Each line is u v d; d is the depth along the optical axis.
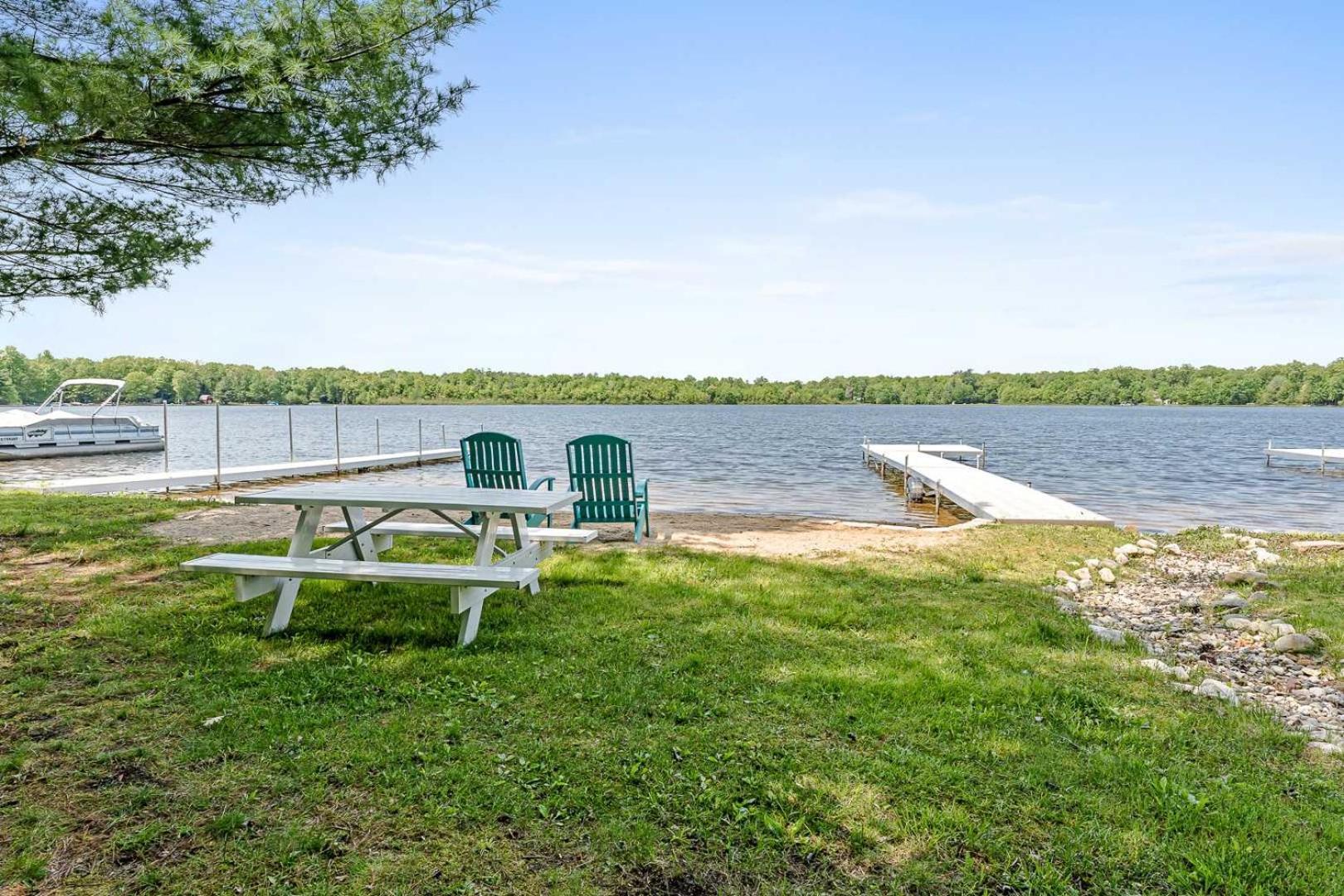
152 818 2.45
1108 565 7.40
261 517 8.86
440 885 2.14
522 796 2.59
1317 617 5.29
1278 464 27.95
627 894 2.13
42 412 29.73
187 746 2.91
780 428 57.59
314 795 2.57
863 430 55.91
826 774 2.75
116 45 4.32
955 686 3.63
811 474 22.69
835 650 4.21
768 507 15.10
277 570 4.11
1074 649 4.44
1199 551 8.48
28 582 5.50
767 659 4.01
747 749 2.95
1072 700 3.53
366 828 2.41
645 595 5.37
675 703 3.36
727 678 3.71
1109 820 2.51
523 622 4.62
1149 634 5.24
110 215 6.21
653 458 28.73
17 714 3.19
